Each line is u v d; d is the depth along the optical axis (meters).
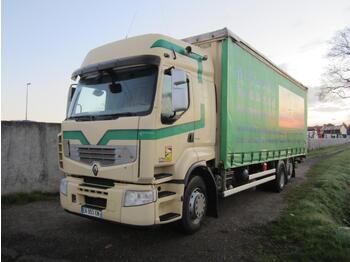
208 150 6.16
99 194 4.92
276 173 10.28
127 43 5.34
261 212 7.48
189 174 5.39
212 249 5.04
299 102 13.35
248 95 7.68
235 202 8.70
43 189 8.48
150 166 4.58
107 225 6.13
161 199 4.83
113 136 4.83
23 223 6.17
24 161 8.12
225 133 6.46
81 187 5.16
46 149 8.57
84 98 5.58
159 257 4.70
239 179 7.78
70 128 5.46
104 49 5.62
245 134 7.49
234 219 6.80
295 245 5.25
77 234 5.60
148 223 4.56
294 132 12.46
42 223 6.20
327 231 5.75
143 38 5.20
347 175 16.08
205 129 6.05
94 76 5.55
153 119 4.65
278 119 10.24
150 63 4.90
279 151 10.41
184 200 5.44
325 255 4.70
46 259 4.51
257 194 10.02
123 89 5.12
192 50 5.91
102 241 5.29
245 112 7.49
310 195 9.63
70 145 5.45
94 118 5.16
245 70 7.51
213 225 6.31
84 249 4.93
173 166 5.14
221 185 6.69
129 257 4.68
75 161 5.32
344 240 5.30
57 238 5.38
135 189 4.62
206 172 6.04
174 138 5.11
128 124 4.70
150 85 4.87
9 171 7.83
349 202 10.99
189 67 5.67
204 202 6.04
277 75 10.12
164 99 4.92
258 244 5.30
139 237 5.51
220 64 6.58
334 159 24.91
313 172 16.47
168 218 4.93
